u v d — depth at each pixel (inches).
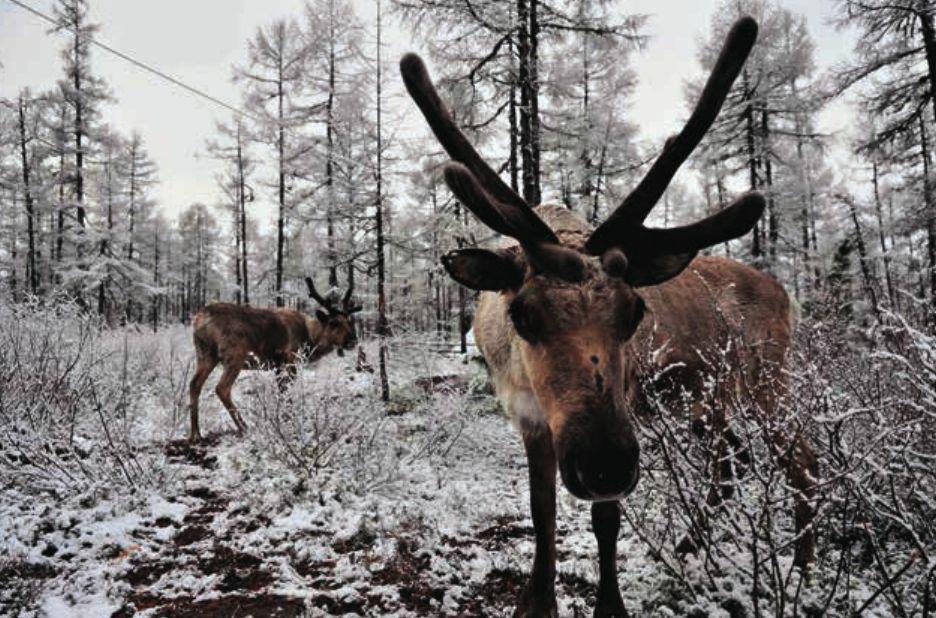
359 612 102.0
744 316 137.3
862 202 594.2
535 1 356.8
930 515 90.6
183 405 255.3
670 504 98.9
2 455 149.6
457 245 378.3
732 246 795.4
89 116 858.8
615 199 483.5
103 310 793.6
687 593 97.0
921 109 505.0
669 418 96.1
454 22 345.1
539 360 74.5
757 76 626.8
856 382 108.4
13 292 246.5
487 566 121.3
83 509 139.8
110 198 1104.8
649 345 95.7
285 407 184.9
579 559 124.0
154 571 115.8
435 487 180.1
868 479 83.3
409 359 355.6
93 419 195.8
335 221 476.7
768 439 84.4
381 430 219.5
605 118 503.5
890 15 459.8
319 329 362.3
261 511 147.2
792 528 122.5
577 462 62.3
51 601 99.8
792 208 658.2
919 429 87.5
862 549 104.9
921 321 121.3
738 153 656.4
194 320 263.7
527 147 363.3
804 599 93.7
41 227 1084.5
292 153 586.2
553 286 75.2
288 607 102.3
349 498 156.7
